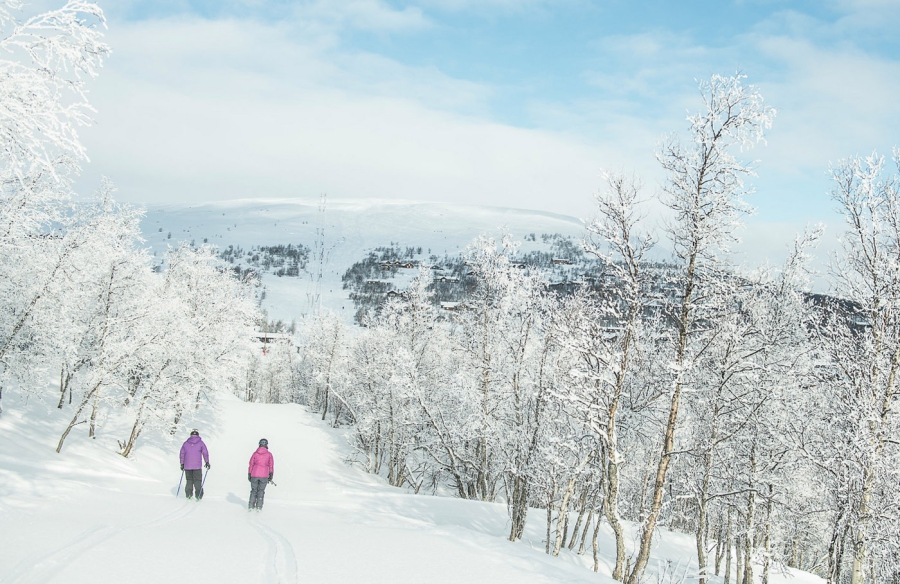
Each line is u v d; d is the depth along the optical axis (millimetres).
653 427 18094
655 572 17719
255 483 13945
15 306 18922
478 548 9609
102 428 25766
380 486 32719
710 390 16578
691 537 32281
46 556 6188
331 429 49594
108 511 10406
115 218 22391
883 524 14602
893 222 15008
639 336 14180
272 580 6434
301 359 78500
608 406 14234
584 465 18125
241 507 14469
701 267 13125
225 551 7691
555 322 19406
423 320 33875
